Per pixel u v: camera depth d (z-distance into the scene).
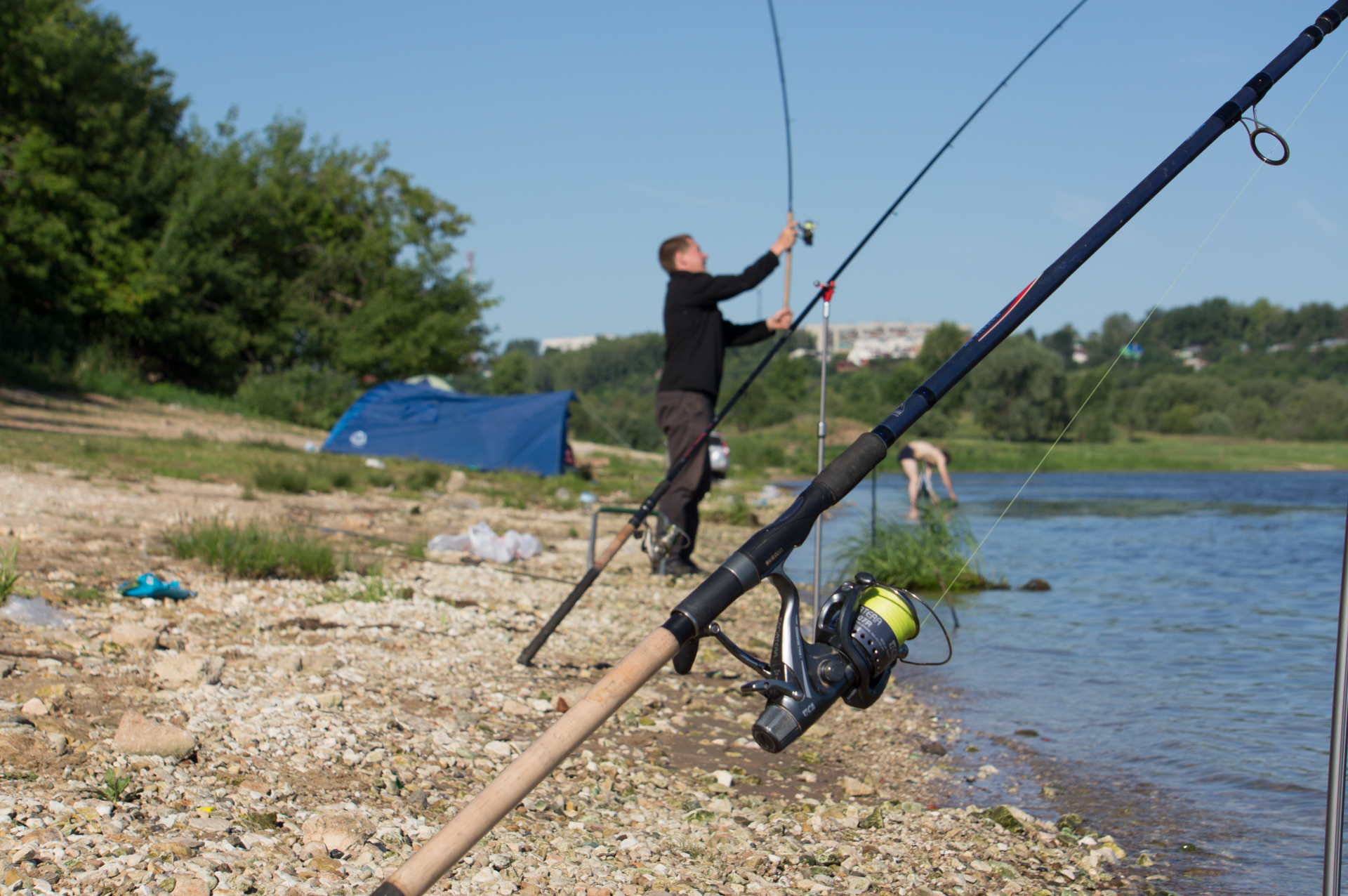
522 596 6.41
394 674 4.25
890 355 134.25
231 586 5.48
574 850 2.79
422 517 9.98
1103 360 74.56
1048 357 53.66
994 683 5.18
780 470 35.84
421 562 7.18
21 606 4.33
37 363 20.92
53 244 24.20
